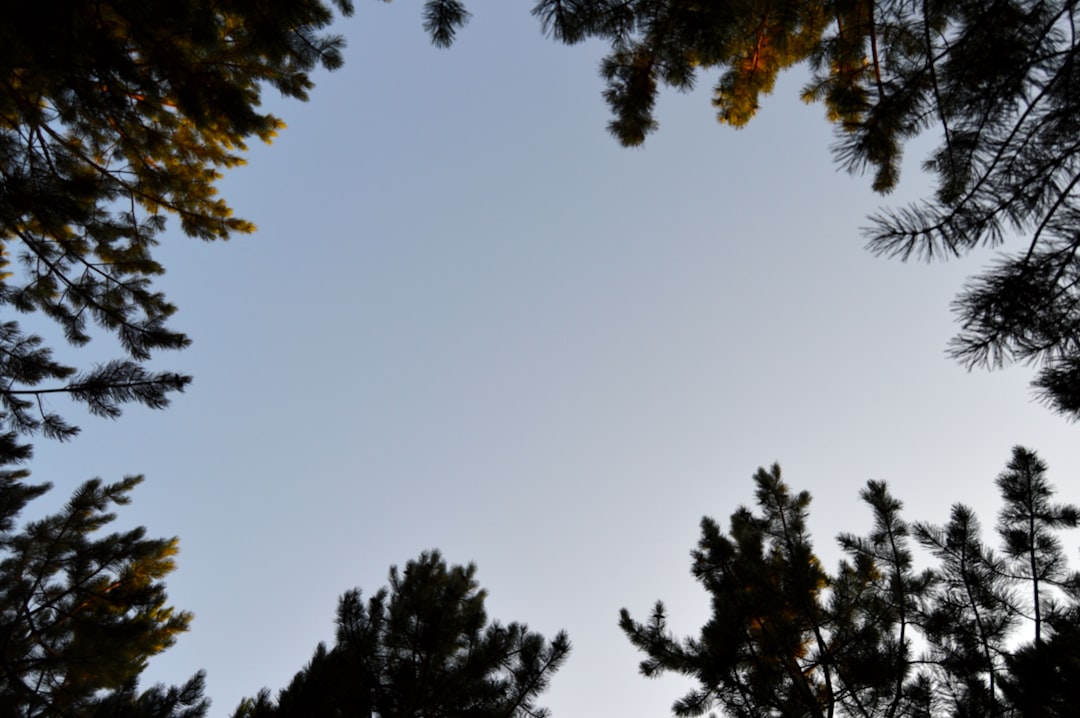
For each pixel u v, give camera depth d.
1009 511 6.01
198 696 6.39
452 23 3.81
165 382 5.46
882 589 6.44
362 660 6.48
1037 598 5.74
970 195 3.08
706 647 6.04
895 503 6.77
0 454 5.31
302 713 5.82
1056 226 2.86
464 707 6.55
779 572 6.61
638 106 4.92
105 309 6.87
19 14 4.47
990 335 2.98
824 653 6.09
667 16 4.10
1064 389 2.90
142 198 7.98
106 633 6.63
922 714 5.68
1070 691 5.08
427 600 6.98
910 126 3.52
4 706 6.20
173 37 5.73
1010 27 3.03
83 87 5.72
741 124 6.41
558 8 3.87
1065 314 2.90
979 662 5.75
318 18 5.53
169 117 7.23
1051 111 2.96
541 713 6.67
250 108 6.25
